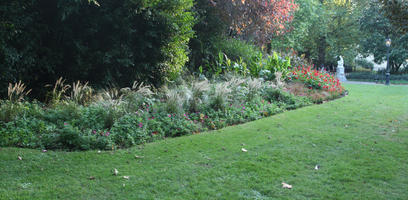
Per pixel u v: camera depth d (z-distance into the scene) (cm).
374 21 2791
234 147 475
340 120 688
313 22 2594
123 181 339
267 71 1109
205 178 350
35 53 730
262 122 665
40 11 736
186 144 490
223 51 1339
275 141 511
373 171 374
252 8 1405
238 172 370
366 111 806
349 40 3023
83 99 679
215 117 667
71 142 458
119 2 808
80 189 316
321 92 1088
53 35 767
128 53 830
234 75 997
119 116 562
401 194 311
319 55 3055
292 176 358
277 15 1541
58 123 531
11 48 664
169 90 763
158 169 379
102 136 487
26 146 451
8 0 660
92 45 812
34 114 557
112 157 420
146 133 524
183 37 920
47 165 379
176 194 309
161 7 876
